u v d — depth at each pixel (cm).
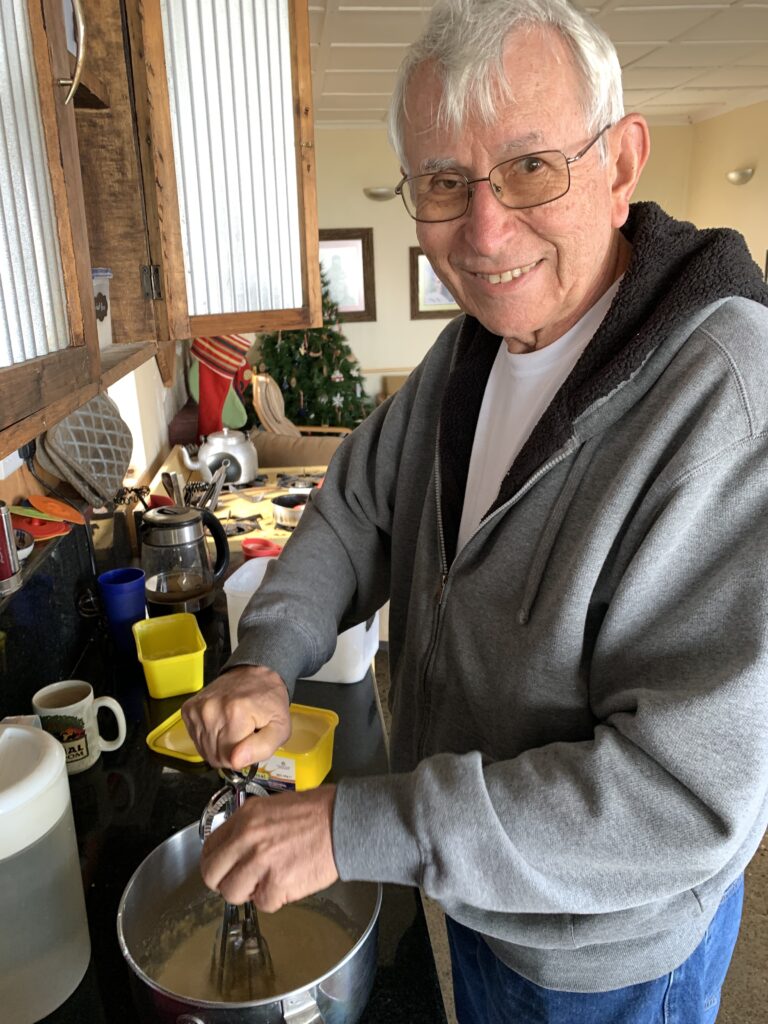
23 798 64
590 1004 77
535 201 67
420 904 84
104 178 142
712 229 70
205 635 151
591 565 63
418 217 74
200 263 158
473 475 89
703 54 392
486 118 64
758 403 58
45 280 78
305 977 71
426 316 616
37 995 69
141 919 76
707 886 70
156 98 139
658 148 618
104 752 112
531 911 58
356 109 506
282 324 170
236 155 157
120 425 197
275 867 59
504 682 73
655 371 65
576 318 78
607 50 66
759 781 54
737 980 177
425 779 59
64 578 135
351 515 105
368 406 545
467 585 77
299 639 88
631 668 61
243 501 260
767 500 56
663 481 59
